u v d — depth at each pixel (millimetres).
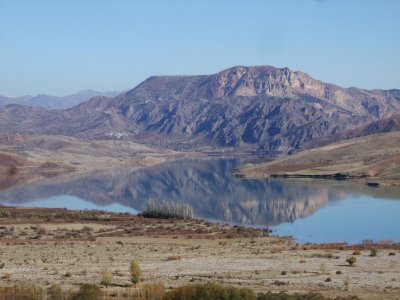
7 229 106000
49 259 63094
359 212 151375
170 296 35906
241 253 70312
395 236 110875
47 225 113625
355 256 65688
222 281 47219
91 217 131000
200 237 100000
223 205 176500
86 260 62312
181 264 58438
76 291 38250
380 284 45812
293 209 163125
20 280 46781
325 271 53219
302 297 36062
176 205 148000
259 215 152250
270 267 56000
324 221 136125
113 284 44031
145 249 75500
